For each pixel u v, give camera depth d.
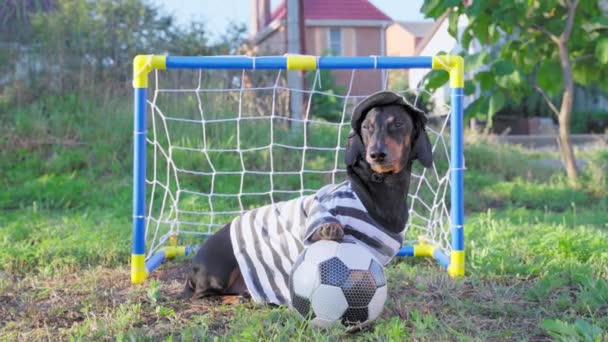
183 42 12.15
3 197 8.05
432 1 8.09
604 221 6.83
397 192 3.74
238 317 3.77
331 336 3.35
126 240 5.84
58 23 11.18
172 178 8.77
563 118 9.10
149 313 4.02
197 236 6.24
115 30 11.49
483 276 4.75
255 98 10.96
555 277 4.50
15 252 5.41
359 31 26.19
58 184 8.40
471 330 3.64
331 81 19.08
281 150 9.63
